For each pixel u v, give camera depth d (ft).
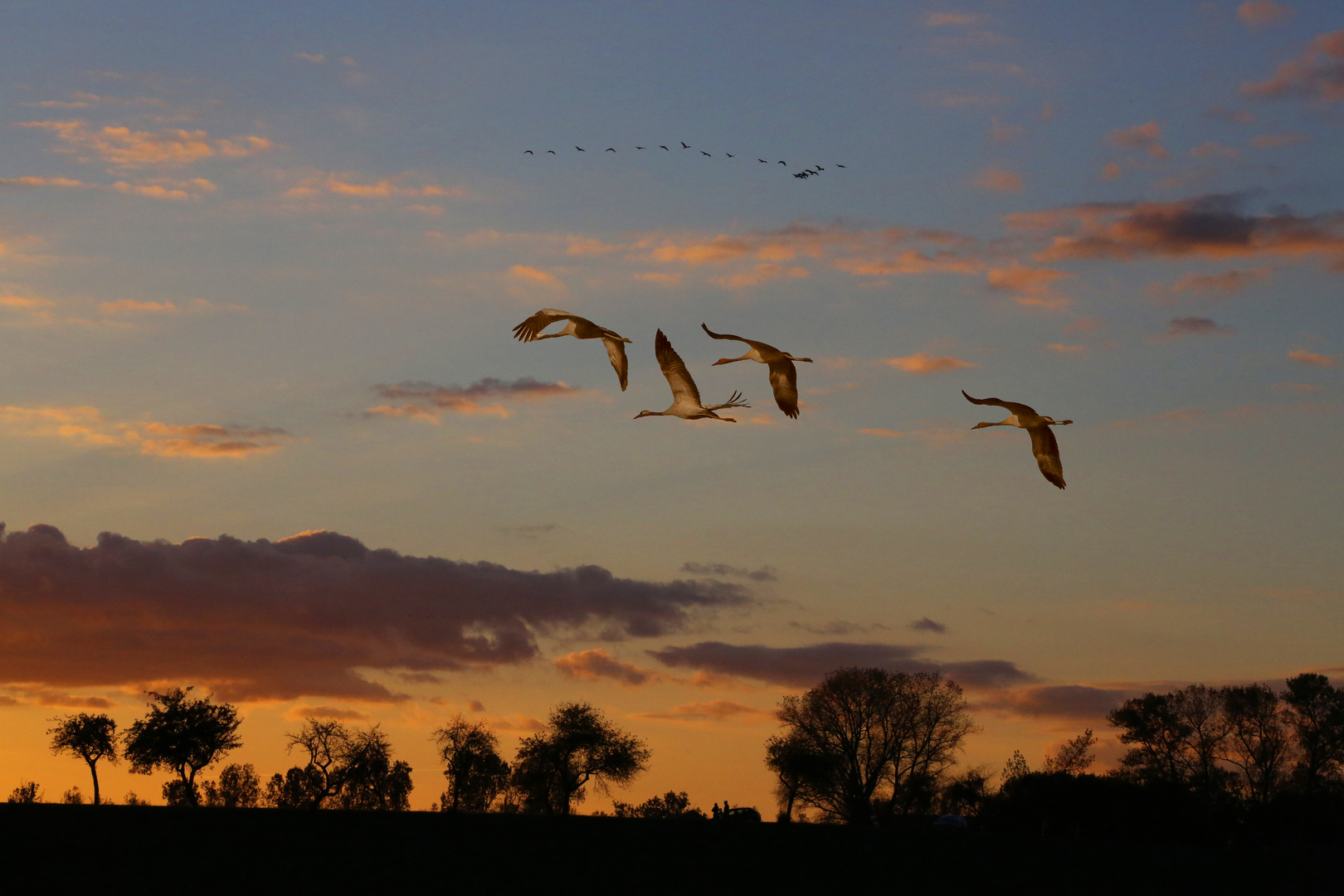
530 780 400.06
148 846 243.19
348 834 270.46
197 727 368.48
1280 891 243.81
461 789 394.93
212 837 256.93
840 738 385.09
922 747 380.78
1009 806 369.30
